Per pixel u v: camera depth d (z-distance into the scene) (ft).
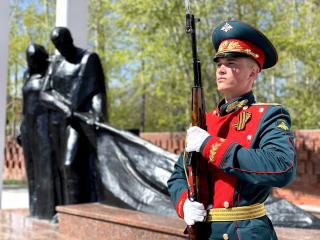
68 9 22.18
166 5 40.19
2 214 20.74
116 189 16.66
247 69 6.32
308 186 29.19
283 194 30.58
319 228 12.00
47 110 19.35
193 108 6.17
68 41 18.38
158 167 16.35
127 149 17.35
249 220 5.87
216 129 6.43
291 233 11.32
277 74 46.50
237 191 5.90
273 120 5.89
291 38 41.04
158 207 14.92
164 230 12.37
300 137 30.25
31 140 19.93
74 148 18.03
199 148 5.82
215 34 6.67
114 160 17.47
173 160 16.17
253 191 5.91
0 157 23.93
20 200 35.17
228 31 6.36
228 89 6.35
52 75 18.89
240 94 6.43
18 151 54.39
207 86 46.60
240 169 5.53
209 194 6.13
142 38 44.34
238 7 41.83
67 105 18.08
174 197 6.63
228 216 5.88
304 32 44.27
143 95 70.95
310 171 29.04
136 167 16.84
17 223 18.34
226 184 5.97
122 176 16.90
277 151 5.50
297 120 41.75
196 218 5.90
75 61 18.72
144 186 16.07
